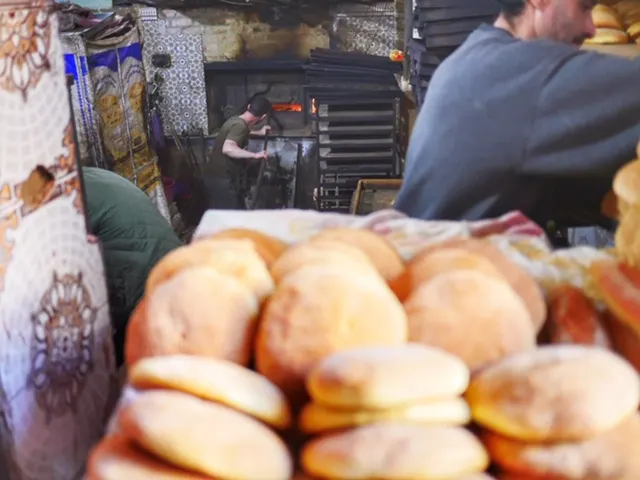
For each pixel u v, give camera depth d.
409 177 0.76
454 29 0.75
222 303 0.50
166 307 0.51
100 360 1.12
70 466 1.02
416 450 0.38
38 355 0.95
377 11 2.58
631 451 0.41
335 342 0.46
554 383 0.42
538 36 0.70
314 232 0.72
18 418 0.90
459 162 0.71
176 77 2.74
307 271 0.52
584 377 0.42
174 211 2.39
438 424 0.41
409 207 0.77
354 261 0.55
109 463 0.41
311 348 0.46
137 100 2.58
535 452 0.41
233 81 2.83
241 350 0.50
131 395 0.45
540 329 0.57
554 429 0.41
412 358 0.42
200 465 0.39
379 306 0.48
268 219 0.75
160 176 2.63
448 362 0.43
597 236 0.72
